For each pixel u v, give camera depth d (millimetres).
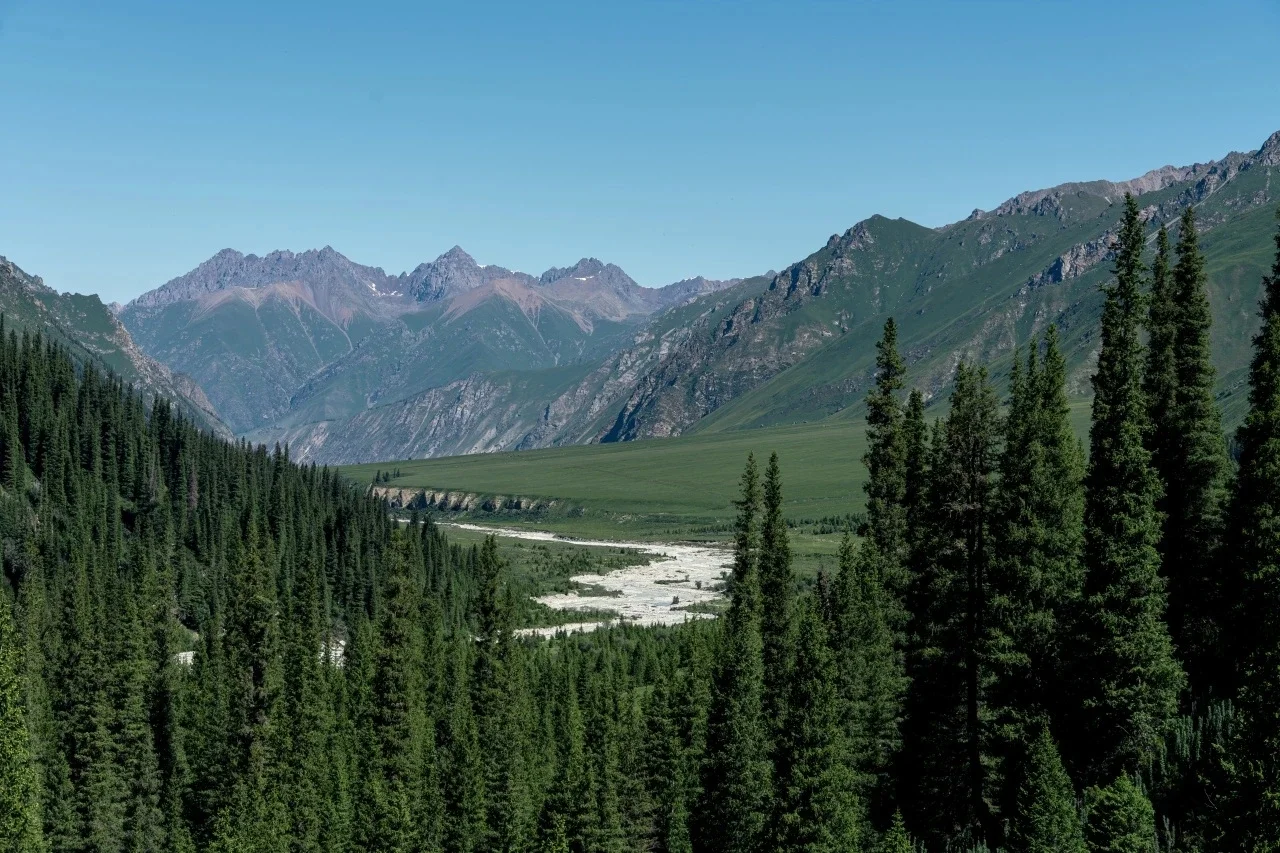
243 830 86000
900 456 71500
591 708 101875
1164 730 51750
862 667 61281
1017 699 56094
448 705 105875
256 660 103188
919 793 61344
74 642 108875
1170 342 61688
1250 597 53344
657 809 77375
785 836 54562
